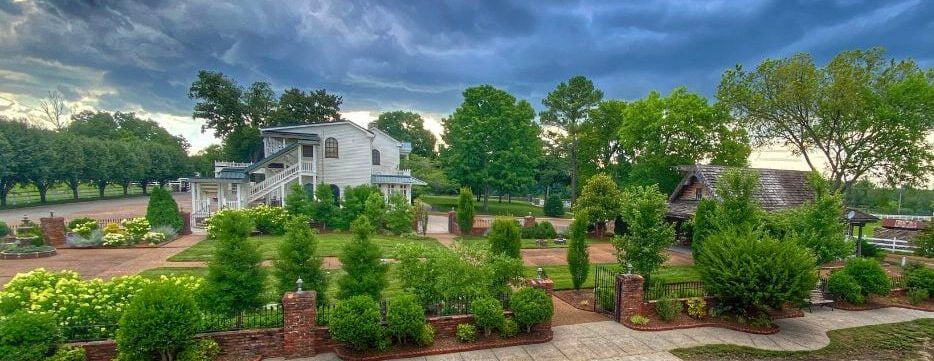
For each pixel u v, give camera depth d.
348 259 10.94
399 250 11.59
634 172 37.28
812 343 11.22
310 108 51.12
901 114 23.62
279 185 32.06
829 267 20.78
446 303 11.15
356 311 9.42
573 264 14.88
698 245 17.73
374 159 38.25
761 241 12.19
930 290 14.90
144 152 60.78
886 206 28.64
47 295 8.87
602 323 12.15
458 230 28.89
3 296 8.86
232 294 9.72
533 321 10.61
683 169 25.25
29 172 39.81
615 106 44.03
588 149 46.94
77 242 20.38
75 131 82.88
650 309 12.56
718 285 12.13
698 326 12.03
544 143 55.72
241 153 51.06
